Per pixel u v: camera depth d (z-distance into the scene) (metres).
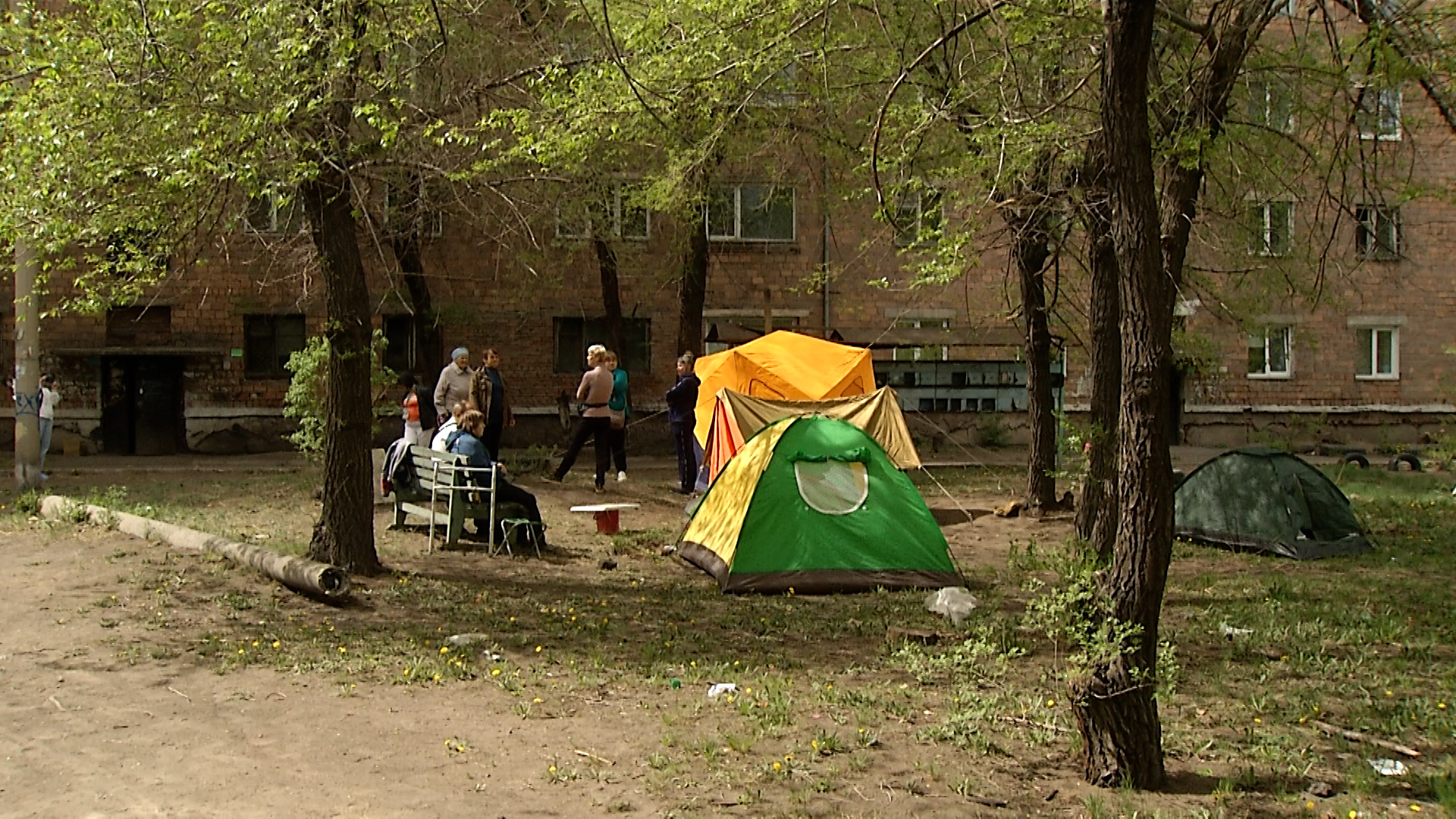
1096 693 5.24
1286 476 12.48
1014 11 9.27
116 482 18.03
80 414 24.42
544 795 5.02
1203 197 11.67
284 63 8.37
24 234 8.80
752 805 4.95
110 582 9.47
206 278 24.44
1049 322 16.42
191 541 10.92
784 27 10.20
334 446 9.98
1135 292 5.00
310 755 5.48
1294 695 6.86
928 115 10.13
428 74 10.91
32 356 16.55
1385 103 9.95
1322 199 10.70
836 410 15.36
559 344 26.75
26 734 5.73
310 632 7.93
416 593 9.34
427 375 23.06
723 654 7.65
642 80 10.20
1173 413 29.19
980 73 10.55
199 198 9.33
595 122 10.53
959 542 12.77
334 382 9.93
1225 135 9.70
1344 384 29.39
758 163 16.84
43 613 8.38
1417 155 12.34
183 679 6.76
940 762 5.53
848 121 13.13
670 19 10.55
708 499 11.09
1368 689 6.98
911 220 11.10
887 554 10.05
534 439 26.31
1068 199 10.65
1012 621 8.58
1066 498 15.29
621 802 4.95
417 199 11.95
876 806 4.96
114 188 8.88
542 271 23.09
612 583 10.09
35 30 8.65
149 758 5.40
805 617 8.79
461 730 5.92
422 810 4.82
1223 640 8.25
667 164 15.19
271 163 8.95
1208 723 6.30
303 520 13.48
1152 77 9.80
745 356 17.27
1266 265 13.59
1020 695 6.65
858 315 27.22
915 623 8.59
